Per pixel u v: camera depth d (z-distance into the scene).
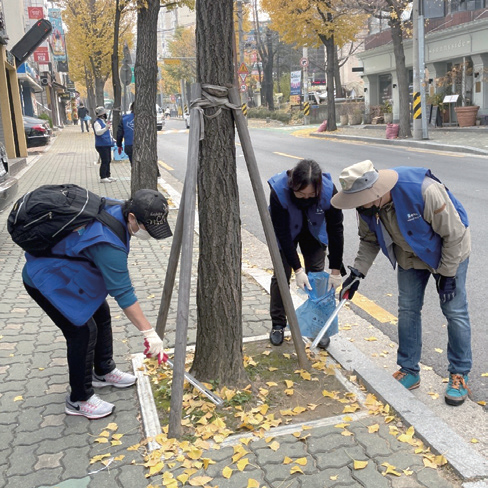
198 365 3.68
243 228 8.70
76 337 3.28
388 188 3.10
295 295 5.26
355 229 8.18
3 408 3.53
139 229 3.09
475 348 4.20
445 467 2.78
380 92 30.88
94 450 3.08
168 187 12.20
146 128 9.73
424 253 3.21
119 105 17.28
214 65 3.35
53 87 46.44
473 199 9.53
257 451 2.95
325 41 27.22
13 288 5.84
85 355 3.32
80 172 15.57
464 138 19.58
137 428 3.27
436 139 20.03
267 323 4.73
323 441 3.00
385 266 6.39
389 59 27.97
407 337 3.54
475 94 22.58
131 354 4.22
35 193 3.06
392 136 21.91
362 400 3.42
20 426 3.33
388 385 3.49
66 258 3.08
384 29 28.84
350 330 4.61
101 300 3.25
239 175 13.98
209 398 3.41
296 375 3.76
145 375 3.85
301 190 3.65
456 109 22.50
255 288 5.66
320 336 3.82
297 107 40.72
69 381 3.64
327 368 3.79
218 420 3.19
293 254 3.90
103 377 3.75
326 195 3.79
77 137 32.12
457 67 23.70
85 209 3.04
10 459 3.03
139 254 7.21
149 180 9.85
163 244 7.73
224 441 3.05
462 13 22.84
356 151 18.77
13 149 18.42
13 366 4.07
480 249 6.69
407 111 21.73
